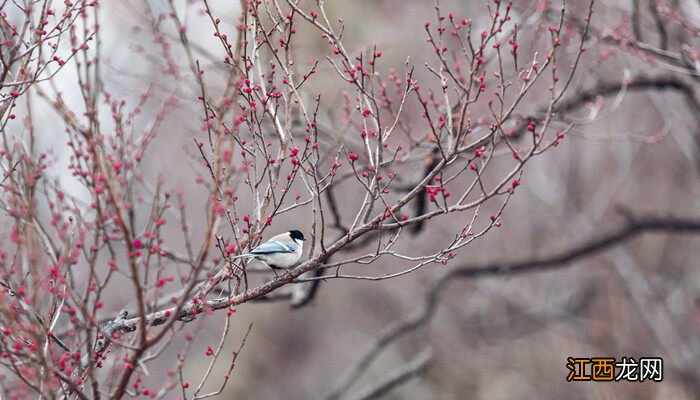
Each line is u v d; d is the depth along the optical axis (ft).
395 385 63.00
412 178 42.83
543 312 86.84
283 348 110.32
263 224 26.48
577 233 83.56
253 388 106.73
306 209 75.05
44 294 29.86
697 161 63.98
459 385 95.71
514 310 91.76
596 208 86.17
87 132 20.07
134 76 43.78
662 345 76.79
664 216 61.62
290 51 38.58
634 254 91.91
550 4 45.93
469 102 26.14
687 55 42.93
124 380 22.06
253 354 108.17
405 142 53.78
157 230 27.86
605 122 84.23
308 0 47.32
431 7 58.85
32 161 27.30
